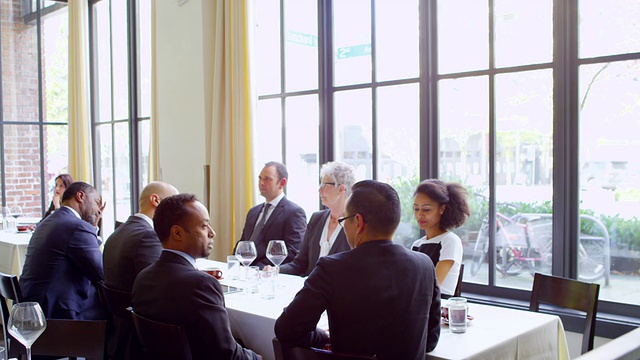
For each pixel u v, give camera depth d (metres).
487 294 3.61
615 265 3.13
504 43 3.51
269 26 4.87
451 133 3.76
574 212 3.25
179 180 5.67
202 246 2.23
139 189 6.80
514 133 3.48
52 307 3.27
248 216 4.21
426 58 3.81
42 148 7.75
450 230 2.93
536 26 3.37
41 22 7.72
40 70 7.73
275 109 4.86
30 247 3.41
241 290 3.02
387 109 4.07
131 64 6.68
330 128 4.41
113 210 7.31
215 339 2.08
